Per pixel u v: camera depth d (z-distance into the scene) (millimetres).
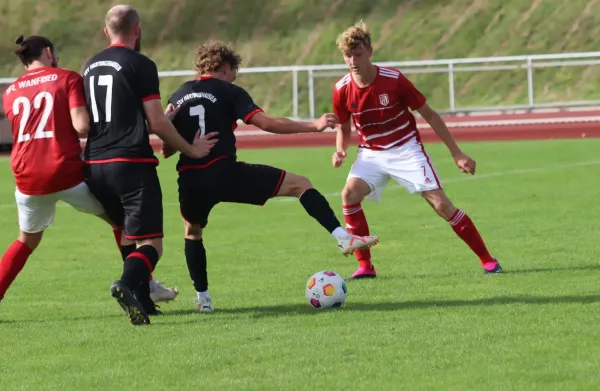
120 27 14422
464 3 87500
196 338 13031
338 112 18141
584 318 13305
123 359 12008
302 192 14727
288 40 88562
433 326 13156
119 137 14000
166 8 94375
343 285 14984
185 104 14602
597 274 16859
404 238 22516
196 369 11344
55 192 14453
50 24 94625
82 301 16469
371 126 17891
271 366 11359
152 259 14070
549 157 40125
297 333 13094
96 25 94375
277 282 17672
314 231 24266
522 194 29500
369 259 17781
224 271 19094
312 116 60531
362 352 11852
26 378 11266
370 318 13914
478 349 11766
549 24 82562
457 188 31625
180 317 14695
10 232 26453
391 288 16500
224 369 11305
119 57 14070
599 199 27594
